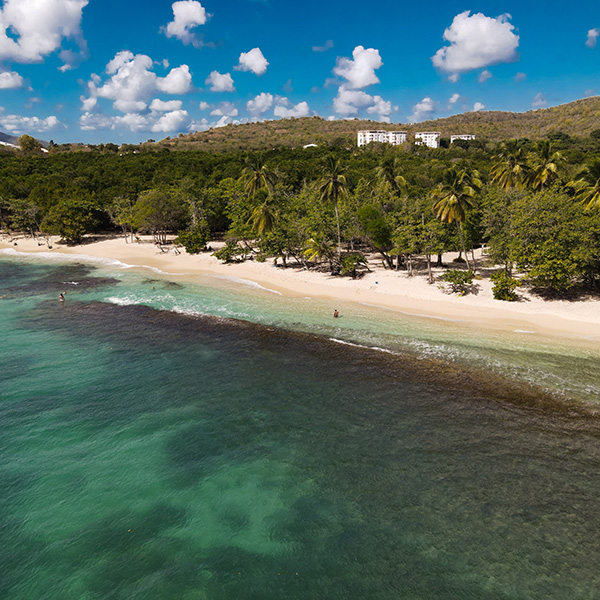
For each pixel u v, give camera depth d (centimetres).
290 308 4738
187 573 1636
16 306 5019
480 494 1995
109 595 1555
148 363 3466
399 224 5831
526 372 3077
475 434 2442
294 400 2866
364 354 3512
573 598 1505
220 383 3116
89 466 2236
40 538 1802
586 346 3441
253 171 7131
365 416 2659
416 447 2350
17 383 3117
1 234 11194
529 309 4244
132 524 1872
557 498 1956
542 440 2366
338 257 6309
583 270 4194
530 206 4428
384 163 7475
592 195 4791
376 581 1588
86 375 3256
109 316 4622
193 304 5000
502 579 1582
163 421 2639
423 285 5184
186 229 9438
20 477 2156
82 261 8050
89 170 12738
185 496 2027
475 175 7569
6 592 1569
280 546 1750
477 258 6719
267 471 2188
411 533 1794
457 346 3553
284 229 6366
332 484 2089
